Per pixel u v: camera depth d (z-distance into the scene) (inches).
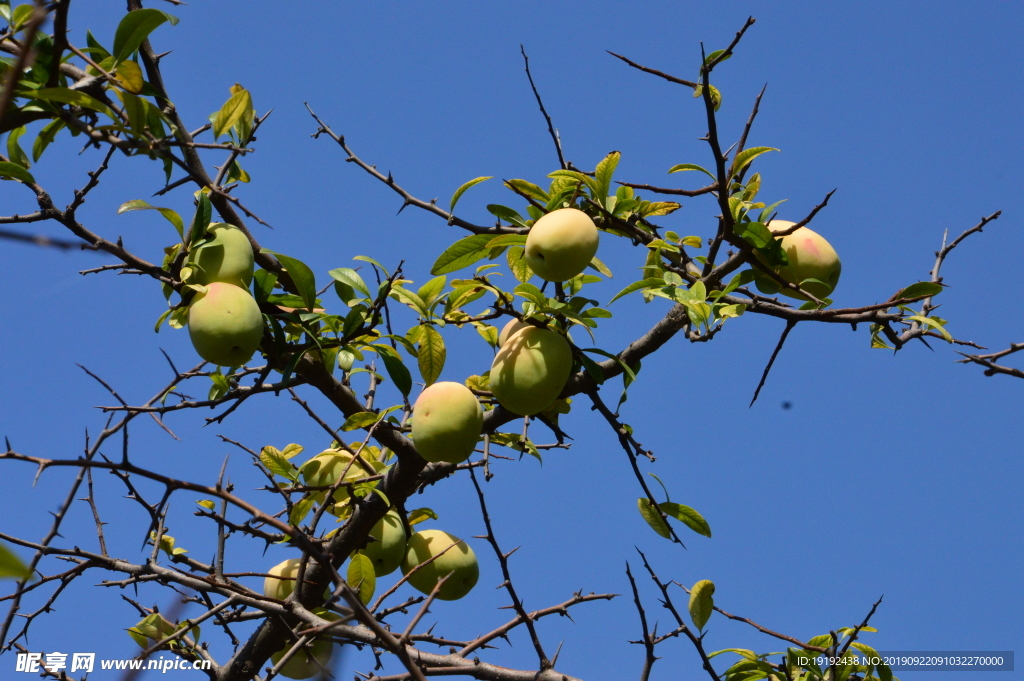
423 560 168.7
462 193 161.0
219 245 150.6
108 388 149.8
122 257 143.6
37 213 141.2
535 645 153.3
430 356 166.9
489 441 174.2
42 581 148.9
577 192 157.5
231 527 148.8
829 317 154.9
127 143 132.6
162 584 143.8
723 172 141.6
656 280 153.3
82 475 130.7
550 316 155.8
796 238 165.9
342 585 108.0
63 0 116.7
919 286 156.0
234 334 142.8
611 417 161.3
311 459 171.2
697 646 159.3
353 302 161.3
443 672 160.7
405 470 164.4
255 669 164.1
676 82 157.8
